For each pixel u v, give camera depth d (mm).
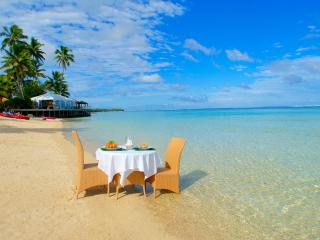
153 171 6039
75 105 62281
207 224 4875
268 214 5312
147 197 6148
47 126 26656
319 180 7527
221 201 5969
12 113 36031
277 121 35969
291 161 10047
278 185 7090
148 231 4570
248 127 26078
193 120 41562
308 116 51000
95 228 4605
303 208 5598
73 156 10883
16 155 10367
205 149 12836
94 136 18750
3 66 45312
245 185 7105
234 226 4816
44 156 10492
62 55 60812
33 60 50656
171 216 5184
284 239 4383
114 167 5809
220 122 35312
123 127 27156
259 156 11031
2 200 5680
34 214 5066
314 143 14750
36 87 52906
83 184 5895
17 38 48156
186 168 8992
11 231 4391
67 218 4945
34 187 6586
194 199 6074
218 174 8195
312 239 4387
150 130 23453
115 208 5480
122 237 4344
